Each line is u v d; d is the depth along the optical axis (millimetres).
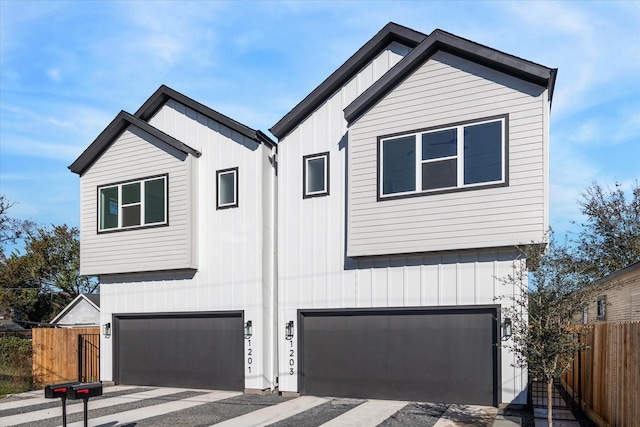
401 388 10398
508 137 9391
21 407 10922
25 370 15172
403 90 10461
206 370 12625
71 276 35281
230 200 12703
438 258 10164
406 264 10477
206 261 12828
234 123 12531
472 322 9859
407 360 10398
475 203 9547
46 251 34969
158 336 13477
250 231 12312
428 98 10203
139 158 13695
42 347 15164
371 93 10562
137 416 9398
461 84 9914
